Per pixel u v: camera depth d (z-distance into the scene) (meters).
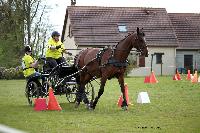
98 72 17.05
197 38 59.12
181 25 60.38
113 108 17.56
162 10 59.59
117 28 55.78
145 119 14.43
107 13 57.53
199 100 20.33
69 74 18.33
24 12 51.12
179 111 16.39
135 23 57.22
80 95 17.77
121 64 16.42
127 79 40.78
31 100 19.44
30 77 18.66
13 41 49.72
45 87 18.38
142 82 35.06
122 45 16.48
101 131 12.21
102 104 19.02
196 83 32.72
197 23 60.91
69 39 57.94
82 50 18.25
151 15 58.56
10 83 36.31
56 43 18.48
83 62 17.72
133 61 48.16
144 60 55.97
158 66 56.50
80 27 55.03
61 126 13.10
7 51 48.81
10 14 51.53
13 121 14.16
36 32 51.06
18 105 18.97
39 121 14.13
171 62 56.91
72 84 18.12
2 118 14.84
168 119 14.40
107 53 16.66
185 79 39.19
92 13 57.19
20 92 26.47
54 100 17.16
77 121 14.08
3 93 25.75
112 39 54.41
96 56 16.94
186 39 58.81
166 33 56.94
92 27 55.31
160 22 57.91
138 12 58.59
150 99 20.89
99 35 54.56
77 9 57.38
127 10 58.47
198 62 58.66
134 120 14.23
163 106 17.98
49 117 15.04
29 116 15.31
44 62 18.73
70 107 18.02
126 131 12.21
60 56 18.67
